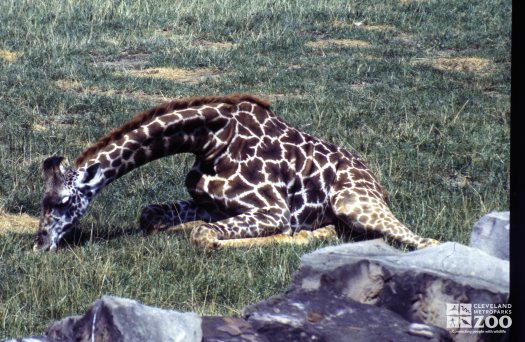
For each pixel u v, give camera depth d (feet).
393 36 166.71
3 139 102.58
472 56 151.02
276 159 75.15
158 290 59.77
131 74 137.59
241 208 73.67
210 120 73.36
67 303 57.47
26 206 83.25
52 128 106.93
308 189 76.07
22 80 126.52
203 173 74.95
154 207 77.05
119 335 36.32
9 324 54.24
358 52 152.87
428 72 137.49
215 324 39.32
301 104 117.91
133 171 91.71
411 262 42.32
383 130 107.24
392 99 122.21
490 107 119.24
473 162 96.78
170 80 132.98
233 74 137.59
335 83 131.75
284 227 73.92
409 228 76.28
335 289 42.32
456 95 124.26
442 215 77.97
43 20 166.50
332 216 76.95
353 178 77.10
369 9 181.68
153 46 154.92
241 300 58.59
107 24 167.73
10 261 65.16
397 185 87.97
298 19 172.24
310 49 154.10
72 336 38.58
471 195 85.61
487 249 46.96
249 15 173.17
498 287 39.93
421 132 106.01
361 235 74.64
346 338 38.37
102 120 111.04
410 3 186.60
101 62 145.89
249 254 67.36
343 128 107.65
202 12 176.45
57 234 70.13
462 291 39.86
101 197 84.23
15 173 90.07
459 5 184.55
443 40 160.66
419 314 40.42
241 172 74.08
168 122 72.54
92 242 71.46
